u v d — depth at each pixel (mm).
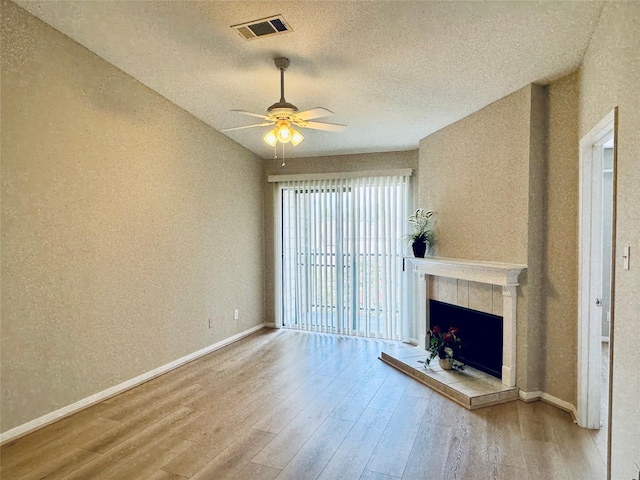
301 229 5965
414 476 2377
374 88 3699
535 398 3434
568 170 3195
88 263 3344
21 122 2818
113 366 3590
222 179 5145
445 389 3562
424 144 4871
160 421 3086
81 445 2729
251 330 5836
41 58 2938
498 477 2363
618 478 2107
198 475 2389
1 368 2723
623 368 2045
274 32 2832
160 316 4137
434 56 3086
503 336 3588
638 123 1890
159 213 4109
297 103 4102
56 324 3086
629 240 1985
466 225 4125
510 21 2590
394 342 5352
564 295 3240
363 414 3193
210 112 4500
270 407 3336
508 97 3576
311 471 2428
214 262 5008
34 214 2914
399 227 5391
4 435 2748
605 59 2383
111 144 3543
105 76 3461
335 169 5781
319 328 5879
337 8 2562
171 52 3273
